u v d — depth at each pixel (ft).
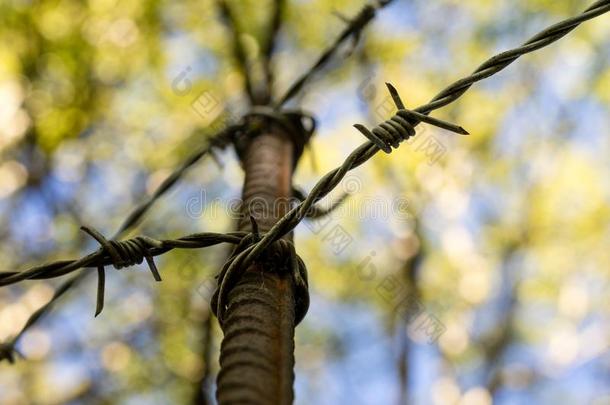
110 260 6.14
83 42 25.04
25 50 24.97
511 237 33.47
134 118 25.67
